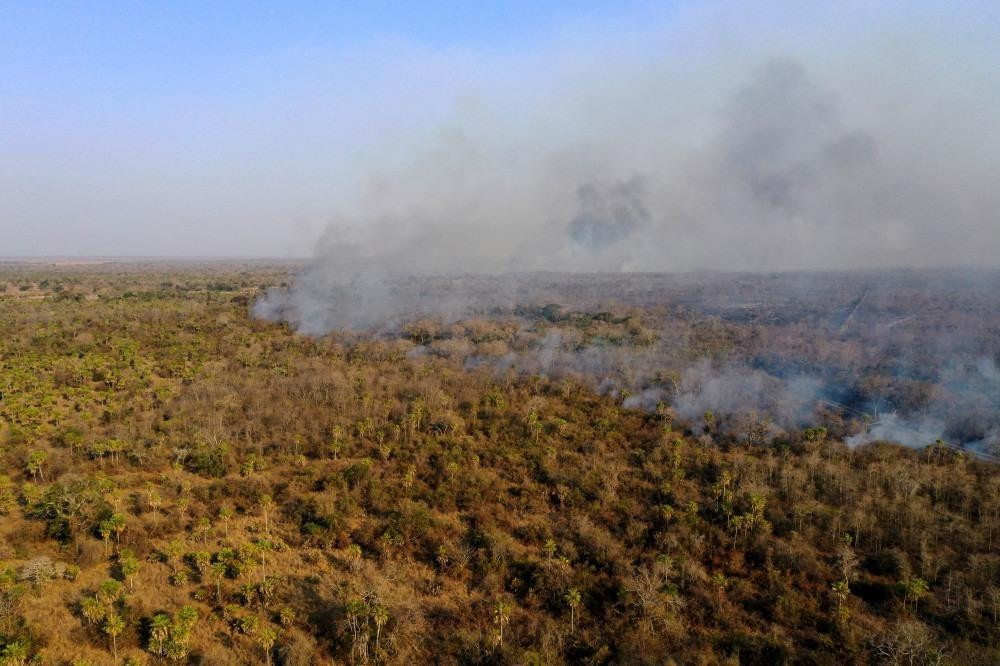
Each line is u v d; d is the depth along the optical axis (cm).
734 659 4978
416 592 5950
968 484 7212
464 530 6844
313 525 6762
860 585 5906
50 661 4825
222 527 6850
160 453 8406
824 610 5622
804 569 6059
